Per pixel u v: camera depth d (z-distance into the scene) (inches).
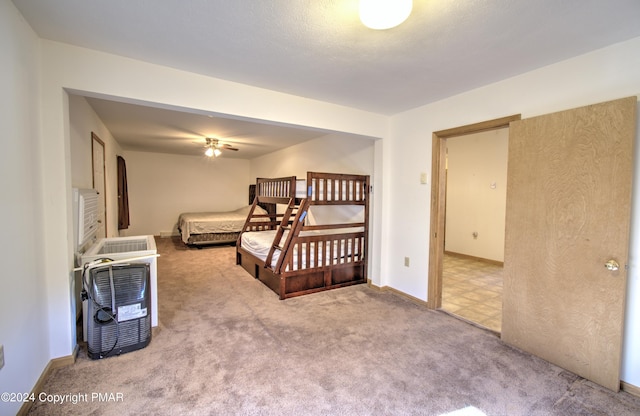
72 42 79.4
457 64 89.5
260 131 192.2
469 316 122.9
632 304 76.6
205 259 215.6
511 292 97.8
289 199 156.4
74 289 89.9
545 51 81.4
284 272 137.2
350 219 175.8
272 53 83.7
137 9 64.1
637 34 72.6
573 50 80.9
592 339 79.7
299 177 237.1
